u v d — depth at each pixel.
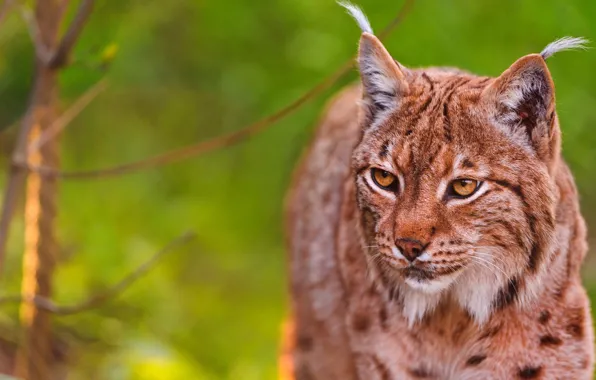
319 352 9.68
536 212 7.48
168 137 15.76
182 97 16.19
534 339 7.78
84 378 11.27
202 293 14.23
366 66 7.84
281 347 10.88
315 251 9.48
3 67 12.69
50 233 10.02
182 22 15.16
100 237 12.87
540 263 7.62
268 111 14.14
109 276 12.46
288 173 14.65
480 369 7.90
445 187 7.41
